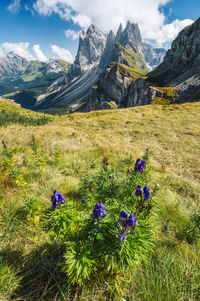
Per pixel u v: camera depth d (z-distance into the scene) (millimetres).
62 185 4457
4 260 2131
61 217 2055
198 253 2658
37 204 2969
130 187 3432
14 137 9422
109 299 1877
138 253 1781
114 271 1971
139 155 9367
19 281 1972
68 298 1852
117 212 2906
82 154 7875
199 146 12898
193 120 22266
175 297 1840
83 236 1983
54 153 7285
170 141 13906
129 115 26266
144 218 2500
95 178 3945
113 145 10336
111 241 1854
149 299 1847
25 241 2555
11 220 2846
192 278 2064
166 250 2652
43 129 13008
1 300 1733
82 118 25750
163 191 5102
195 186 6250
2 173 4426
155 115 26172
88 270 1758
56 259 2291
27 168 5336
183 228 3189
